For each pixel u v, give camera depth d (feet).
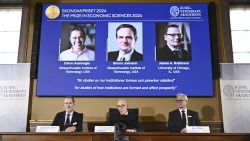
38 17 18.21
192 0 18.60
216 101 17.21
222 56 18.10
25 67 17.48
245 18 19.58
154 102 17.21
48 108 17.29
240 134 11.44
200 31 17.80
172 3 18.26
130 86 17.19
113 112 13.80
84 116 17.15
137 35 17.79
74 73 17.37
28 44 18.45
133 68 17.38
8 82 17.28
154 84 17.17
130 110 13.83
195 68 17.29
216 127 16.81
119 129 11.24
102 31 17.92
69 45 17.71
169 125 14.39
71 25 18.01
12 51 19.26
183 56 17.44
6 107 16.99
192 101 17.22
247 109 16.71
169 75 17.25
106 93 17.16
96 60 17.52
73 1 18.63
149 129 16.88
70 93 17.17
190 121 14.34
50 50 17.63
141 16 18.07
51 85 17.22
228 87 17.03
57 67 17.43
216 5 18.81
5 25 19.72
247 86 17.02
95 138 11.55
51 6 18.30
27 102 17.03
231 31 19.36
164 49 17.58
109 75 17.33
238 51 19.03
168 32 17.78
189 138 11.43
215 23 17.95
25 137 11.71
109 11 18.19
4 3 20.06
